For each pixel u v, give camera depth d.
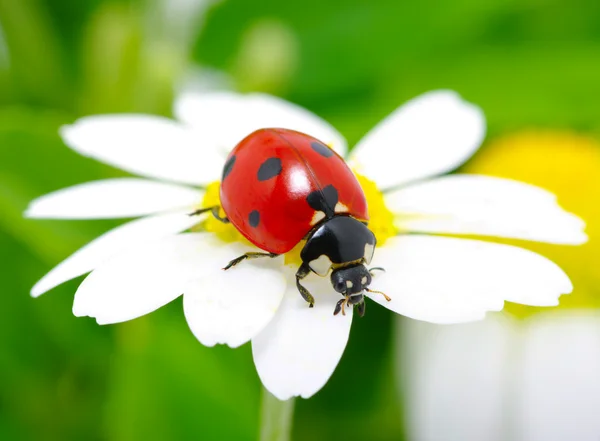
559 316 0.10
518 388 0.10
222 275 0.08
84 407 0.10
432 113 0.09
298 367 0.08
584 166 0.10
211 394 0.09
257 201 0.08
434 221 0.08
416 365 0.10
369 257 0.08
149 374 0.09
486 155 0.10
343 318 0.08
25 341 0.10
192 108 0.09
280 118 0.09
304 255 0.08
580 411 0.10
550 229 0.08
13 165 0.10
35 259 0.10
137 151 0.09
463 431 0.10
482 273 0.08
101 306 0.08
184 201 0.08
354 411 0.10
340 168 0.08
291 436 0.10
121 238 0.08
